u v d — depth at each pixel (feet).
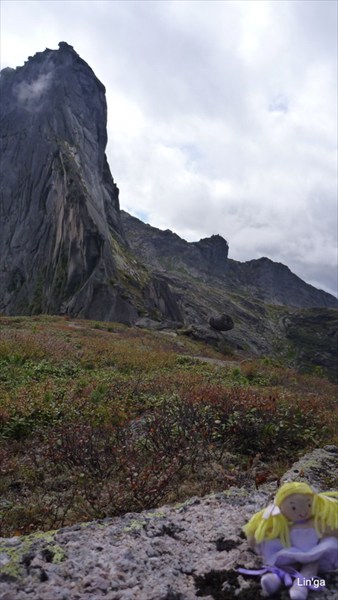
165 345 101.09
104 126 443.32
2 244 358.84
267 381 62.28
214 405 32.30
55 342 71.20
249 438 28.60
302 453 27.25
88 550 13.29
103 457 24.48
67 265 290.97
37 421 32.71
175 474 22.89
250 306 622.95
